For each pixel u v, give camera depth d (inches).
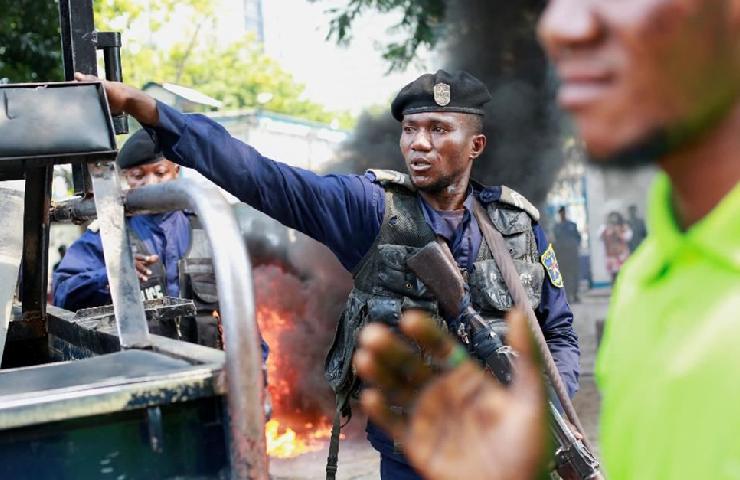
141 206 63.8
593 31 21.6
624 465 27.1
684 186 24.3
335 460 88.0
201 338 109.6
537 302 90.7
